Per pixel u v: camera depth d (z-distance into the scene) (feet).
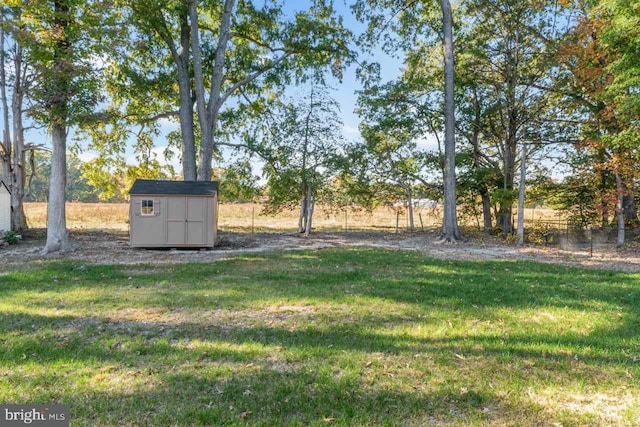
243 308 18.34
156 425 8.71
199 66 55.31
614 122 44.96
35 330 14.97
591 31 43.32
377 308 18.44
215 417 9.01
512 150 61.46
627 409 9.52
